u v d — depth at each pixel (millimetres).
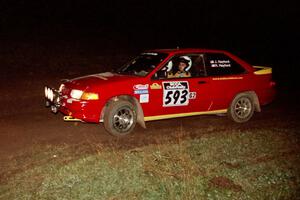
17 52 14227
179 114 7203
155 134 6789
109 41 18297
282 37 24562
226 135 6543
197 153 5582
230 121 7957
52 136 6500
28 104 8852
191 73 7289
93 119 6406
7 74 11719
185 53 7262
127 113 6645
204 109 7473
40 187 4418
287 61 19078
